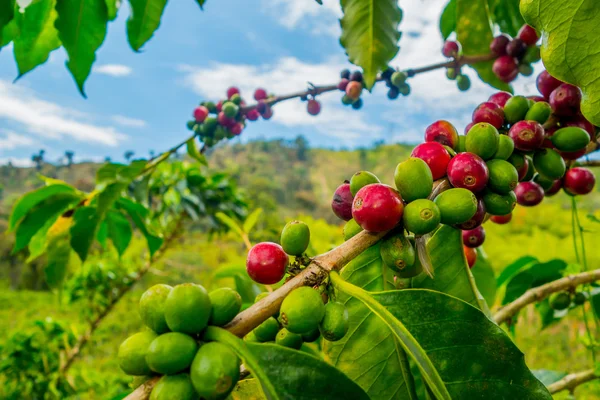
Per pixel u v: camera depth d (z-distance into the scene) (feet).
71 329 21.18
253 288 8.48
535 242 38.70
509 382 3.86
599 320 8.42
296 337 4.17
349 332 5.18
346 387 3.38
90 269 21.89
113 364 30.04
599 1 3.88
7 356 19.31
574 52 4.03
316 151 437.58
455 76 9.11
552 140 5.24
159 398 3.08
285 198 264.11
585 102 4.08
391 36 8.60
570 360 32.17
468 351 3.91
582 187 6.09
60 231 11.58
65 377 19.45
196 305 3.21
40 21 7.34
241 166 321.52
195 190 24.36
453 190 4.01
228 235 26.86
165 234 25.21
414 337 3.92
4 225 80.84
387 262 4.01
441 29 10.29
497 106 5.31
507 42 8.02
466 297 5.82
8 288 66.03
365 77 8.77
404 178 3.87
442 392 3.65
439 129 4.89
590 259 33.99
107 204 10.29
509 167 4.38
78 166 202.80
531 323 36.29
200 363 3.08
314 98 9.84
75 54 6.62
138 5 6.27
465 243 6.32
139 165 10.54
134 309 40.29
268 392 3.17
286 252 3.94
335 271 3.76
